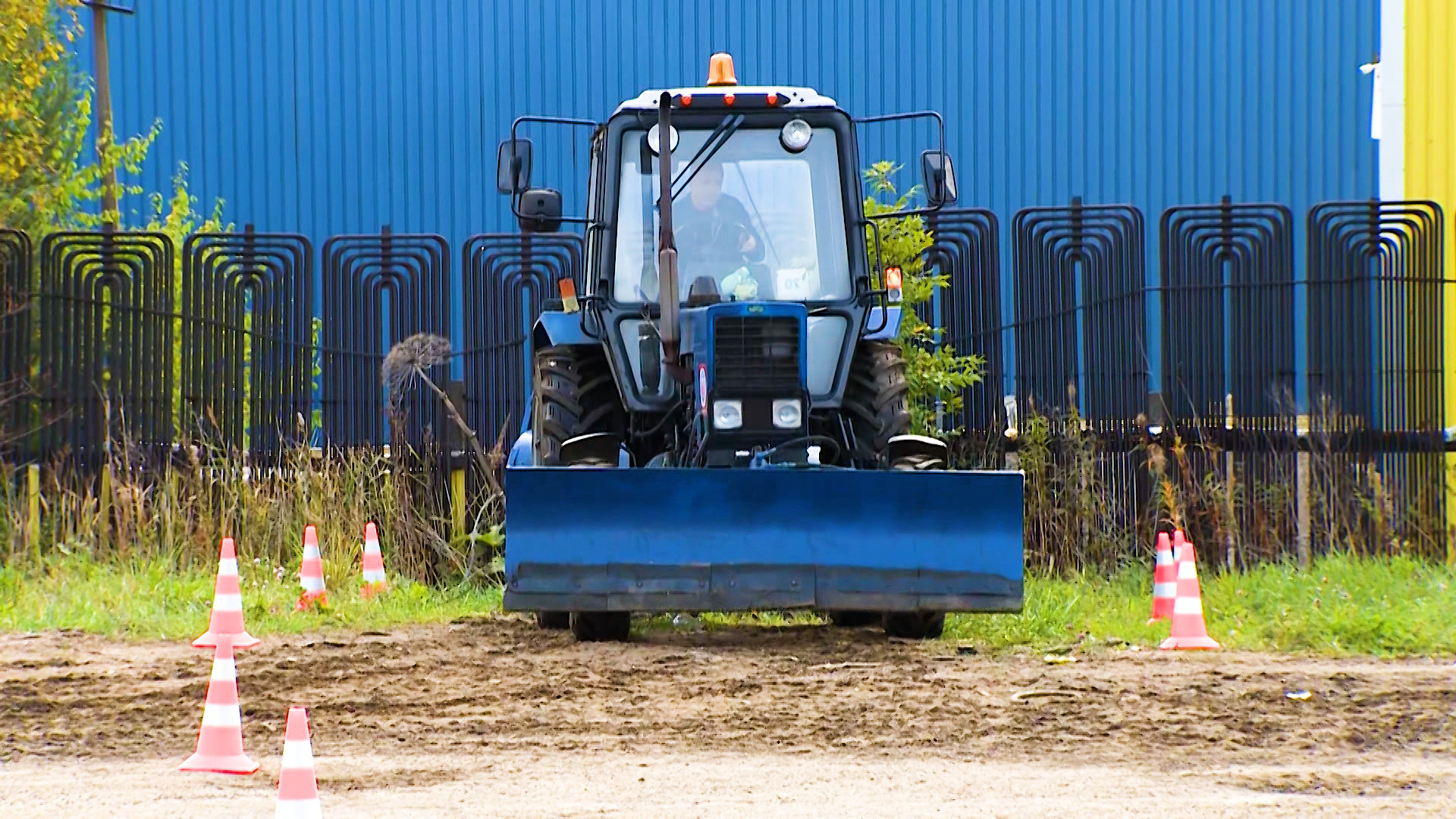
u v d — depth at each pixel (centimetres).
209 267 3766
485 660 2480
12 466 3584
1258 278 3712
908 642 2661
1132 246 3756
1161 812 1523
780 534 2541
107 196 5047
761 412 2641
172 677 2334
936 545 2542
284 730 1970
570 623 2864
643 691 2211
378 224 6781
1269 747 1862
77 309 3684
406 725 1994
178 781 1694
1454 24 4062
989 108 6700
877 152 6712
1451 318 3988
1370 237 3722
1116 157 6681
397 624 2994
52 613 2936
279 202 6806
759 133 2844
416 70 6794
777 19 6738
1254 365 3716
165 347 3725
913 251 3772
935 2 6706
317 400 3866
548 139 6775
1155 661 2473
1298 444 3678
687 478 2545
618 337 2808
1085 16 6688
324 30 6825
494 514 3734
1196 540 3638
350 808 1551
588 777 1706
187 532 3516
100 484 3650
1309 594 2994
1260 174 6688
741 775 1714
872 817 1509
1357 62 6669
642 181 2827
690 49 6756
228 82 6825
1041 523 3681
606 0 6769
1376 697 2138
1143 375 3738
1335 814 1513
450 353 3809
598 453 2741
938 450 2767
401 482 3738
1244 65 6675
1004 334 4744
